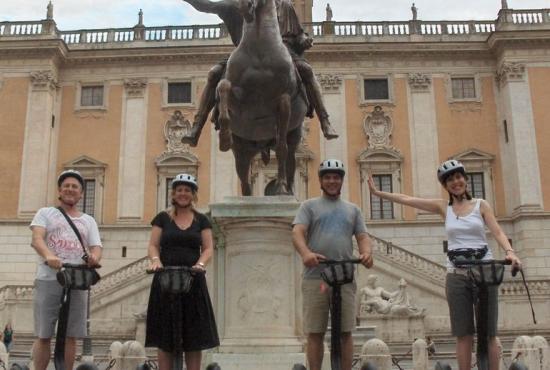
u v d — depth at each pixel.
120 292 28.75
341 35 37.78
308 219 5.60
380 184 36.47
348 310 5.36
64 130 37.59
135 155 37.16
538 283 28.16
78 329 5.53
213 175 36.69
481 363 4.82
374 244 30.36
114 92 38.06
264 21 7.73
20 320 27.69
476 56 37.84
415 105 37.34
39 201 35.53
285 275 7.34
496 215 35.81
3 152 36.06
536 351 10.18
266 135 8.45
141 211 36.34
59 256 5.58
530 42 36.50
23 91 36.84
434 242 34.94
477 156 36.53
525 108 36.00
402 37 37.94
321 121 8.33
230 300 7.25
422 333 24.94
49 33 37.41
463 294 5.13
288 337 7.12
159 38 38.78
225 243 7.48
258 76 7.72
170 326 5.05
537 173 35.19
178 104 37.62
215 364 5.79
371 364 6.00
